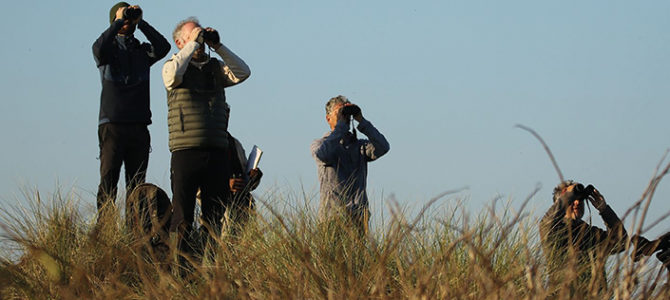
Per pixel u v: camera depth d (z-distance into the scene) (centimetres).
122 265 1494
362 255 1628
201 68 2158
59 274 1427
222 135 2158
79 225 1978
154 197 2072
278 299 1383
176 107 2125
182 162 2095
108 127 2288
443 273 1414
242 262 1600
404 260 1534
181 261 1816
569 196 1694
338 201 2116
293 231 1741
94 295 1399
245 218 1986
